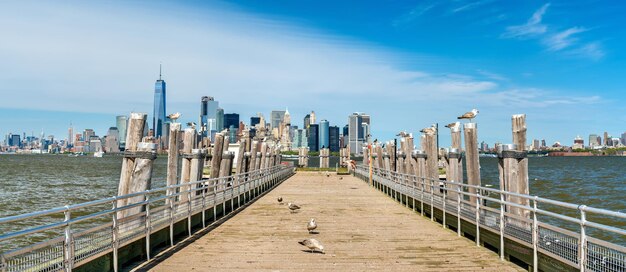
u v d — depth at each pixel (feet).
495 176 257.96
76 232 24.49
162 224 37.19
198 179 54.90
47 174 259.60
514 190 36.96
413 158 79.92
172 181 50.16
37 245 21.17
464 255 36.06
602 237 66.18
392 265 32.96
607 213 21.48
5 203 122.72
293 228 49.29
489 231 37.81
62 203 125.08
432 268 32.07
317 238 43.45
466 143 49.06
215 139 70.28
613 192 153.89
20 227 74.74
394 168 109.50
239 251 37.27
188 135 55.01
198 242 40.98
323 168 186.60
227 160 72.49
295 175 160.04
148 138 43.83
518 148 37.24
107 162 525.75
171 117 50.47
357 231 47.57
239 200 68.08
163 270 30.91
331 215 59.93
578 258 24.52
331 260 34.40
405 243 41.06
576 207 24.23
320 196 86.12
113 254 28.35
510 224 33.68
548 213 27.63
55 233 68.44
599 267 23.39
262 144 114.21
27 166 370.94
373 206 70.23
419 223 53.11
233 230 47.70
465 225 43.88
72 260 23.91
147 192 33.19
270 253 36.63
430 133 68.44
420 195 61.16
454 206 48.08
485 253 36.73
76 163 472.44
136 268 31.09
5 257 19.34
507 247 34.01
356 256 35.78
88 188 171.83
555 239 27.30
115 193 153.69
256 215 59.57
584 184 189.67
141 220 35.32
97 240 27.43
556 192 154.61
